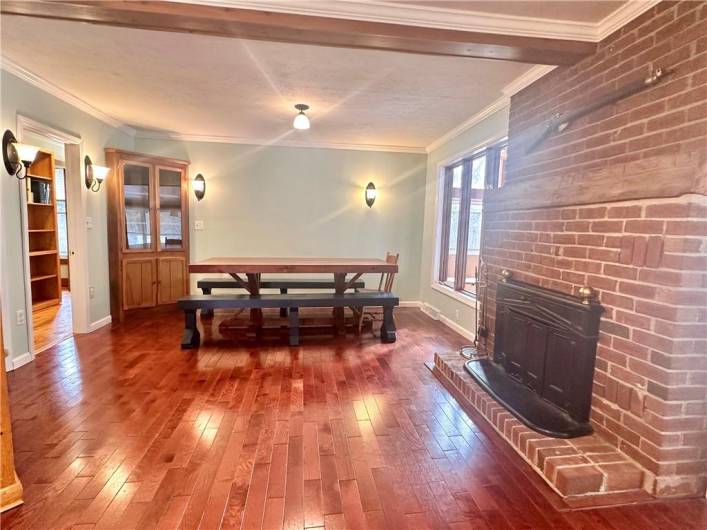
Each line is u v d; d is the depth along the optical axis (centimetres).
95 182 405
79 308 393
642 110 181
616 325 190
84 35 240
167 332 406
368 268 390
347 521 154
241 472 182
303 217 538
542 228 246
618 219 188
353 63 271
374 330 434
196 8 184
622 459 182
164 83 318
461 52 215
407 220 561
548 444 192
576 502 167
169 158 481
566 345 217
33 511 156
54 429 216
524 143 282
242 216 526
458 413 244
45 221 516
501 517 159
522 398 238
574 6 192
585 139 218
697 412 168
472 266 466
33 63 283
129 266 455
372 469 187
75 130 369
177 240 507
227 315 482
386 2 191
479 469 189
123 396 258
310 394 267
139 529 148
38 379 282
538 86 267
